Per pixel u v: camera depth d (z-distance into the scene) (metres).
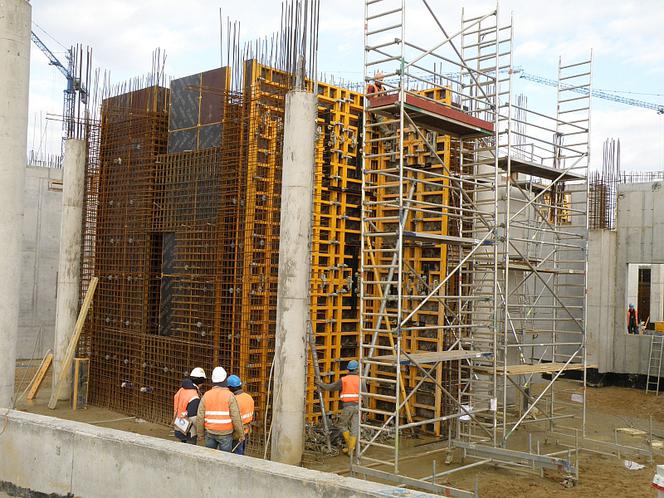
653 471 10.91
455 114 11.06
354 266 14.05
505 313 11.62
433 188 13.54
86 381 14.58
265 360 11.39
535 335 15.80
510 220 12.32
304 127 10.36
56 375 14.96
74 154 15.42
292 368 10.23
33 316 21.59
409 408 13.41
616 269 20.86
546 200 15.89
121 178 14.87
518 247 17.28
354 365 11.63
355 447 10.94
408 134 14.07
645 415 16.45
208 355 12.19
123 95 15.20
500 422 14.30
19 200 9.70
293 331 10.27
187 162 13.20
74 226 15.34
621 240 20.86
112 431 7.09
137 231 14.27
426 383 13.30
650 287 27.25
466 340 12.73
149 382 13.51
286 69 10.98
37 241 21.70
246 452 11.05
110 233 15.07
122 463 6.70
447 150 13.20
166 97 14.59
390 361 10.22
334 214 13.50
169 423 12.86
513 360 15.02
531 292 20.58
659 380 19.84
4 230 9.52
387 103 10.34
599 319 20.61
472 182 12.09
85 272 15.48
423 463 11.19
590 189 21.22
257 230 11.66
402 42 9.95
